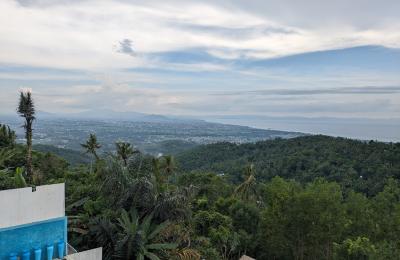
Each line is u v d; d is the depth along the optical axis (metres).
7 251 10.88
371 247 20.44
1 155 25.20
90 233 15.81
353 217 25.17
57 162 31.17
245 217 28.91
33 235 11.37
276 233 24.83
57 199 11.94
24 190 11.28
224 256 24.58
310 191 23.69
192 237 20.84
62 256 11.80
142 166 21.58
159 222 17.53
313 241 23.73
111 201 18.02
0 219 10.85
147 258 15.64
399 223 22.94
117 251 14.92
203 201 29.22
